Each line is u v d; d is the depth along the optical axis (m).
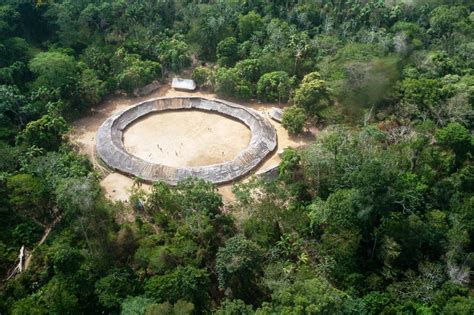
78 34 157.50
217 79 144.12
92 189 91.06
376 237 86.56
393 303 80.25
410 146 103.75
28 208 98.31
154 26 162.00
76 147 123.44
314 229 91.38
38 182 97.44
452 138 107.44
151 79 149.00
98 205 90.94
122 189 109.94
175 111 141.50
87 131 130.50
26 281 83.31
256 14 166.62
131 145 126.19
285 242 87.88
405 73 137.12
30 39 157.00
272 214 93.19
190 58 159.62
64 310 74.62
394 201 88.00
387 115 126.31
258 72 147.75
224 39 158.12
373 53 139.88
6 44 140.62
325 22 165.75
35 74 138.00
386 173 85.88
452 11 164.12
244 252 79.75
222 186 112.12
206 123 137.25
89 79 137.25
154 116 139.00
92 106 141.00
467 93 122.06
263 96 145.38
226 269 79.06
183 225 92.69
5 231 92.88
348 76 127.56
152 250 86.25
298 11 168.38
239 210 98.56
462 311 75.56
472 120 121.00
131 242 90.00
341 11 168.88
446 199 97.44
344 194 90.38
